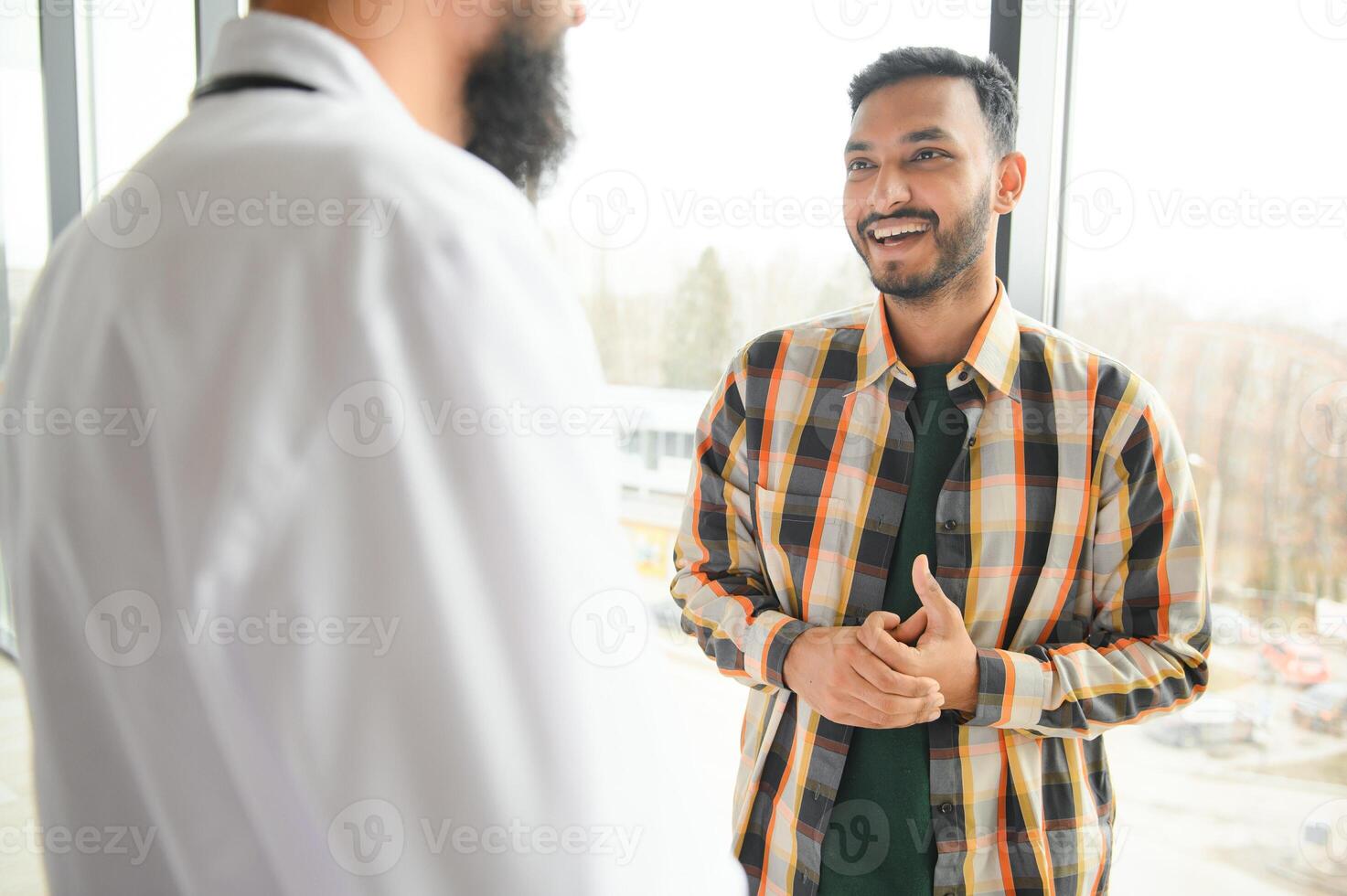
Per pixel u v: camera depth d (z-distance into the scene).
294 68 0.50
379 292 0.43
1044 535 1.18
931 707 1.07
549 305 0.48
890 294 1.23
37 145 3.39
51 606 0.49
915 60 1.19
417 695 0.42
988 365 1.21
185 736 0.46
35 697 0.50
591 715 0.46
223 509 0.41
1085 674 1.11
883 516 1.24
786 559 1.29
